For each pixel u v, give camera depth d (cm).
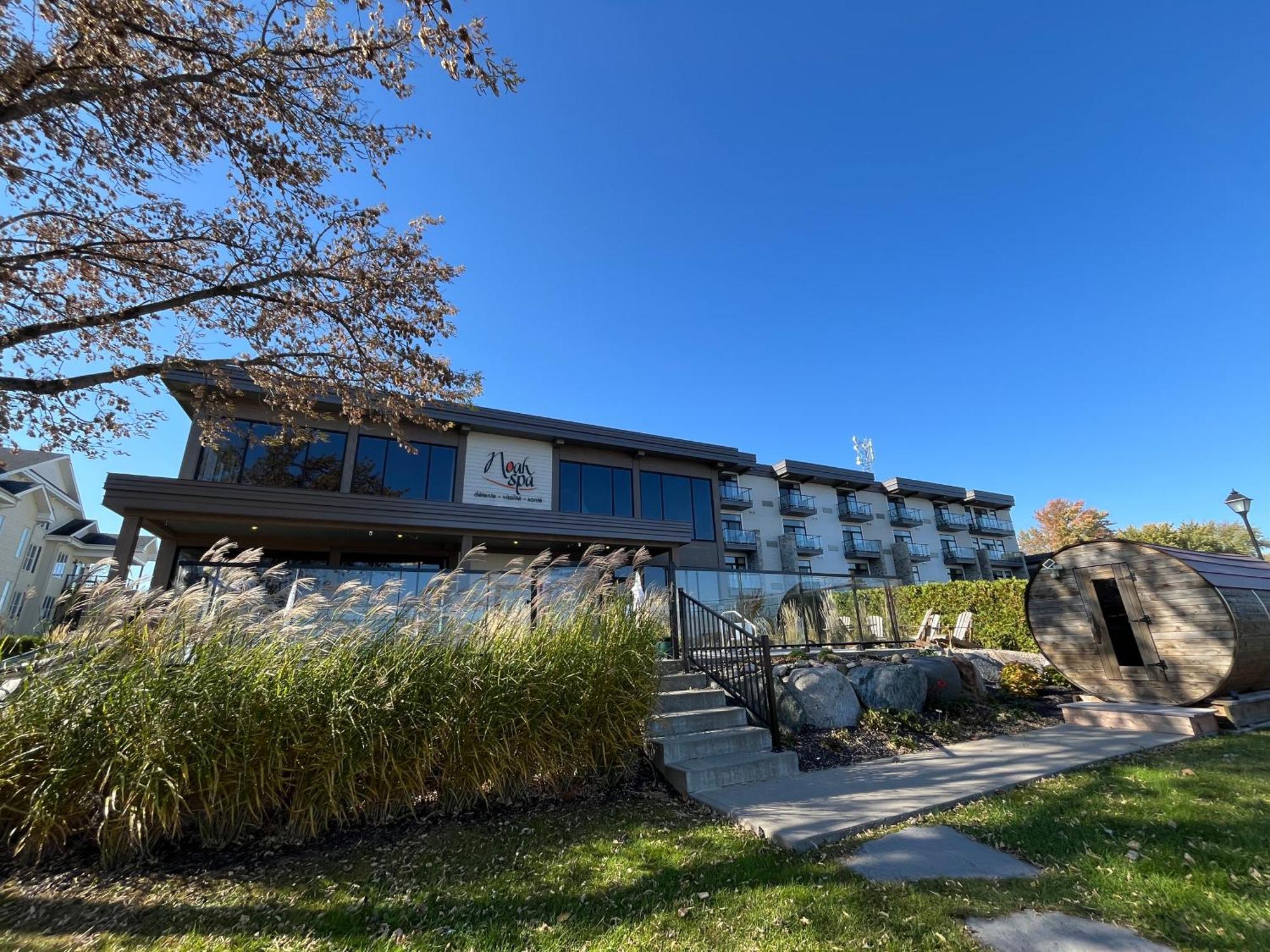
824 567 3481
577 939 261
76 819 362
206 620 438
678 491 2241
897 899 284
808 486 3644
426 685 450
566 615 580
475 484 1836
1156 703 705
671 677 692
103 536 3133
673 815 441
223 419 914
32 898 311
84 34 467
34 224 665
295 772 396
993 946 240
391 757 409
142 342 766
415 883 324
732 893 300
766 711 631
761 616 1097
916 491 4003
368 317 773
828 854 349
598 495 2064
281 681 414
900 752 614
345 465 1638
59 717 370
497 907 295
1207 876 291
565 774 495
